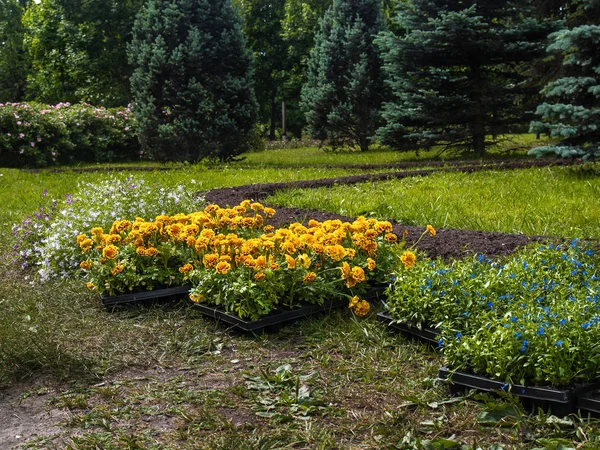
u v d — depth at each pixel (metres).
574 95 9.93
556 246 4.41
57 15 29.38
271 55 38.12
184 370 3.25
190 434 2.55
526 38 15.16
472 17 14.42
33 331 3.66
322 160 17.38
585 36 9.41
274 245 4.09
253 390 2.96
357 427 2.58
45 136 17.98
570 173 9.76
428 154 17.84
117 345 3.55
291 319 3.84
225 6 17.34
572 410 2.56
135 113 16.97
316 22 36.34
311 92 22.03
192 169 14.30
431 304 3.42
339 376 3.07
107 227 5.64
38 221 6.48
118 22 28.55
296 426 2.60
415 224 6.37
